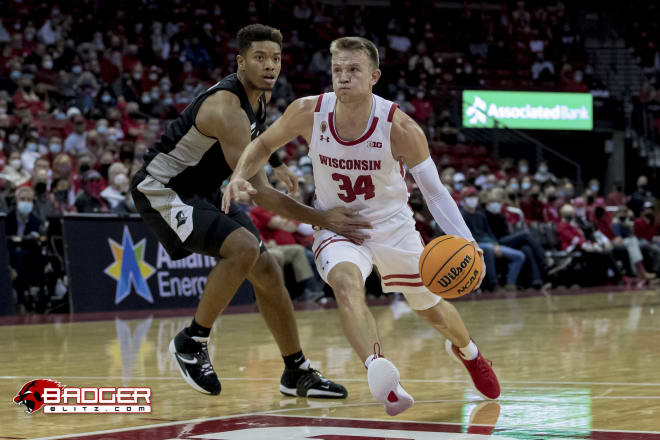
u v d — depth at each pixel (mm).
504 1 39406
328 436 4691
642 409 5441
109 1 31156
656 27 40312
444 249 5539
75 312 15523
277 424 5133
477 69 36938
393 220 5992
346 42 5562
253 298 17641
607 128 35812
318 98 5848
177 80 29656
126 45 30031
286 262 17922
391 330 11875
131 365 8344
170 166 6465
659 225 27891
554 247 23141
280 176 7242
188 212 6320
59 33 29016
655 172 36062
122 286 16109
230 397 6355
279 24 34406
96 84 26625
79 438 4715
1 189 17719
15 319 14531
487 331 11469
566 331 11375
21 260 15914
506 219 22016
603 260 23406
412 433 4762
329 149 5809
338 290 5516
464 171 30188
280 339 6383
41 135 23328
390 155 5781
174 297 16719
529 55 37906
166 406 5945
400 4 37219
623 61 39406
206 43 31562
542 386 6574
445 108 33656
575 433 4664
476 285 5648
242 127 6316
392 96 33031
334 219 5898
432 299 6031
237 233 6176
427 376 7273
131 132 23984
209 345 10188
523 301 17766
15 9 29469
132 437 4730
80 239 15844
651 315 14000
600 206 25359
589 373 7293
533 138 34906
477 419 5199
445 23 37750
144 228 16547
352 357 8789
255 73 6387
